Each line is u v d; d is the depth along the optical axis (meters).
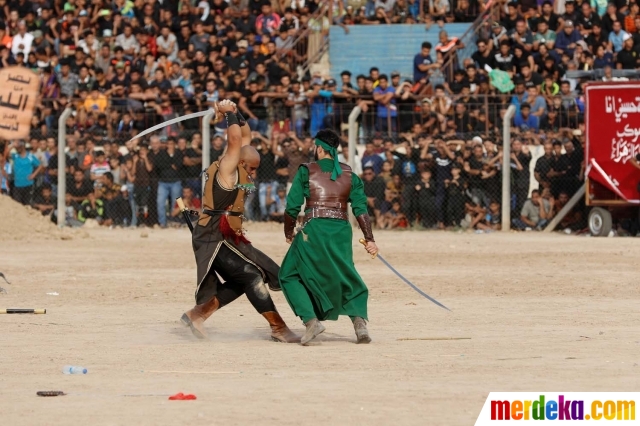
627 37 69.12
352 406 17.88
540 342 25.48
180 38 73.94
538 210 62.72
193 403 18.14
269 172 63.81
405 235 59.59
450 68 68.75
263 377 20.78
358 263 45.81
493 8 71.19
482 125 63.78
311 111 65.38
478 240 56.84
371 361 22.75
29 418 17.00
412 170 63.03
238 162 25.73
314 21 74.75
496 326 28.53
